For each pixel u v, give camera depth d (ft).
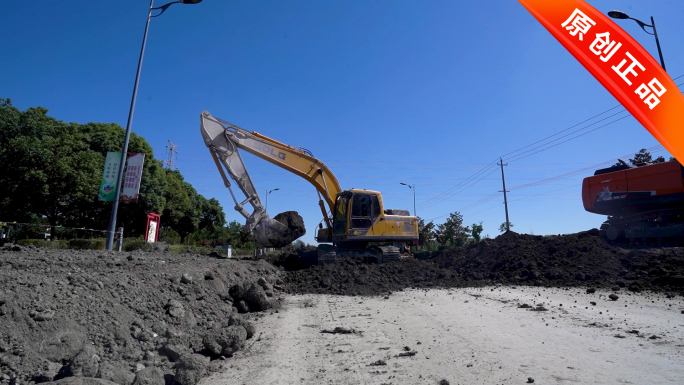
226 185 57.57
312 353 20.20
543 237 54.08
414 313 29.63
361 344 21.63
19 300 17.19
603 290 34.63
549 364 17.19
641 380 14.96
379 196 59.72
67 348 16.35
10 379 13.82
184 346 19.85
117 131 95.25
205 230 171.63
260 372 17.53
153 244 63.67
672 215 48.29
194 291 28.68
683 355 17.51
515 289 38.60
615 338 20.57
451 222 117.39
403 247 62.95
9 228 56.80
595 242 45.70
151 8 51.16
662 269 34.88
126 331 19.34
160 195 107.14
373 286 43.98
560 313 26.89
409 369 17.39
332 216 60.75
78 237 77.00
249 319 28.86
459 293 38.37
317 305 34.45
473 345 20.56
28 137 67.15
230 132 58.03
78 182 70.74
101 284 22.24
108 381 13.46
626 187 52.08
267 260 61.21
